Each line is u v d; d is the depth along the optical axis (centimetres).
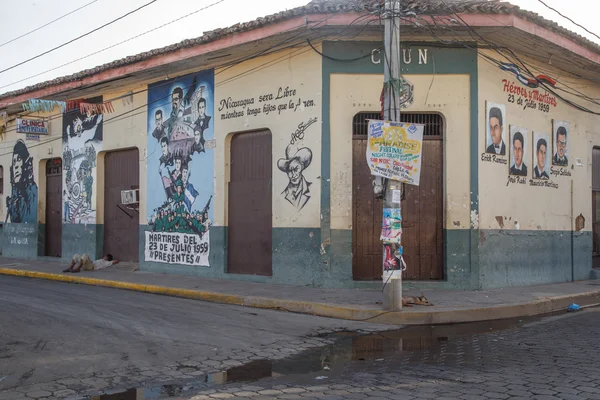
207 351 740
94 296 1209
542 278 1380
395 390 571
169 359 699
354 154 1238
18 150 2139
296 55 1264
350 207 1212
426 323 955
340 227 1210
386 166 954
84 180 1830
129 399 553
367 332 881
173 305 1095
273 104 1305
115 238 1759
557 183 1447
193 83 1491
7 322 905
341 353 748
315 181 1223
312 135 1231
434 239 1237
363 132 1240
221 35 1281
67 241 1894
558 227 1443
